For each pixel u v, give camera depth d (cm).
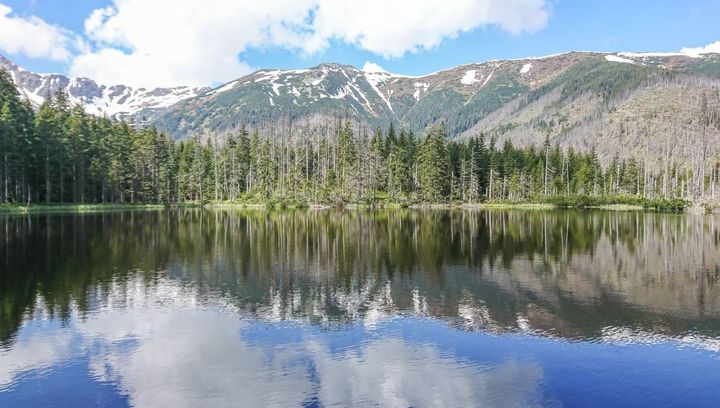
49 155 10094
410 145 15450
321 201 12788
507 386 1603
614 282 3142
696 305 2573
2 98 9544
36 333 2123
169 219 8350
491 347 1950
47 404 1502
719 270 3578
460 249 4606
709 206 11075
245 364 1788
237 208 12462
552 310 2475
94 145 11325
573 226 7175
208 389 1591
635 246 4897
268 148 15275
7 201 9094
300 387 1602
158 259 3975
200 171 14525
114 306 2538
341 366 1766
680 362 1803
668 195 14425
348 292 2838
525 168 15675
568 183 15988
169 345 1978
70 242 4919
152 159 13275
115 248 4588
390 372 1714
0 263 3744
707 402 1501
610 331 2150
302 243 5041
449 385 1611
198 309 2483
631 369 1741
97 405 1496
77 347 1958
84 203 11088
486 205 13850
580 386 1606
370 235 5822
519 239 5447
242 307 2519
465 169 14588
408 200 13475
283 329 2172
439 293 2822
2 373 1719
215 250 4497
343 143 14762
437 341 2019
